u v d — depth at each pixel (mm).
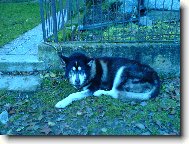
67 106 2291
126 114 2148
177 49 2641
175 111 2166
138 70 2352
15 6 5465
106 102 2301
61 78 2711
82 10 3609
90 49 2719
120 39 2787
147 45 2660
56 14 2938
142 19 3365
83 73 2324
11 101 2406
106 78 2451
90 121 2090
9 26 4176
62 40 2826
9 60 2857
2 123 2133
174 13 3604
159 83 2393
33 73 2818
